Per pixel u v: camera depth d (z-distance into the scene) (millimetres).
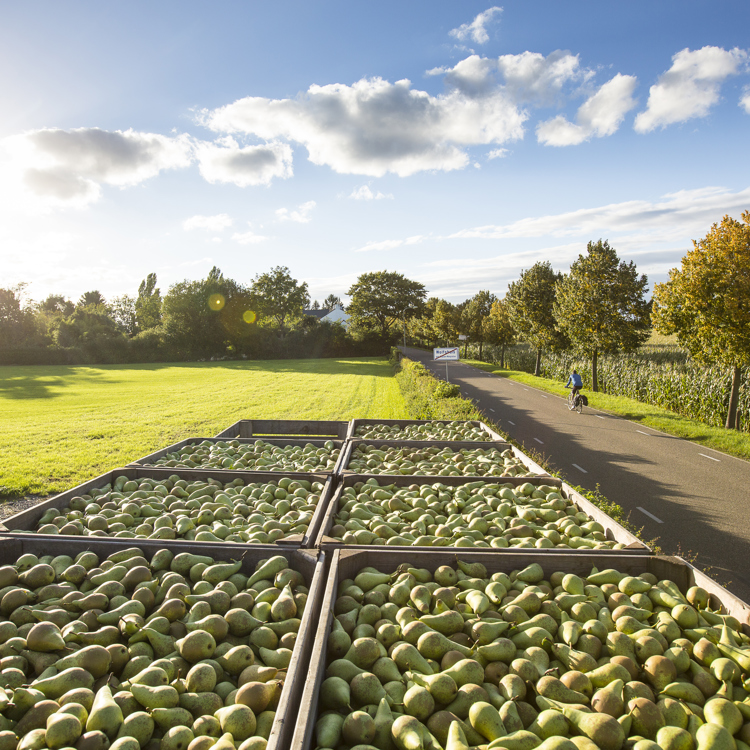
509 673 2803
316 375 40062
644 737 2469
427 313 93312
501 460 7484
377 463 7328
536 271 34562
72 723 2311
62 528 4723
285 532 4734
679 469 11984
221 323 63844
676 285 16578
